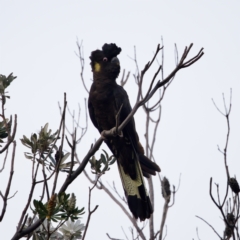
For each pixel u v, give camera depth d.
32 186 7.38
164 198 13.41
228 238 9.70
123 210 13.63
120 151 13.77
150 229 12.65
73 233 9.02
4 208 7.17
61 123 7.80
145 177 13.98
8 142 7.89
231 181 9.84
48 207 7.17
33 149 8.67
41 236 8.80
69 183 8.42
